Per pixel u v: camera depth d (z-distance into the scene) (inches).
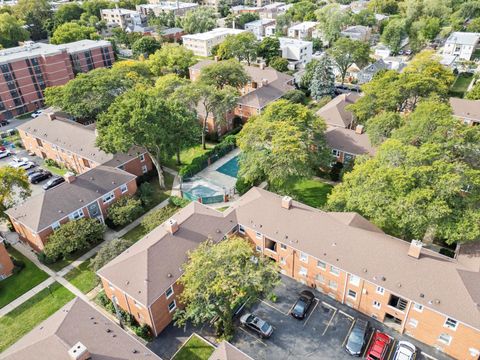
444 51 4948.3
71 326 1171.3
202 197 2226.9
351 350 1342.3
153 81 4126.5
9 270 1782.7
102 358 1073.5
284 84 3545.8
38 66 3818.9
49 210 1870.1
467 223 1435.8
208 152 2669.8
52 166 2790.4
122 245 1692.9
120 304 1517.0
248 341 1412.4
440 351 1348.4
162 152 2319.1
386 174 1563.7
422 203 1486.2
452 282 1299.2
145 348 1176.8
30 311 1584.6
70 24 5383.9
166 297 1437.0
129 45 5959.6
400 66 4229.8
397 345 1368.1
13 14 6382.9
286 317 1505.9
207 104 2778.1
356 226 1565.0
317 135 2194.9
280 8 7800.2
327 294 1600.6
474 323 1202.6
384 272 1391.5
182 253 1530.5
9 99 3673.7
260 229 1683.1
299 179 2034.9
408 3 6067.9
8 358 1075.9
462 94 3735.2
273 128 2042.3
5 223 2143.2
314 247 1544.0
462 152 1686.8
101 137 2199.8
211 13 7155.5
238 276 1235.9
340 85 4062.5
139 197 2273.6
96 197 2025.1
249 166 2092.8
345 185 1800.0
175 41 6225.4
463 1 6437.0
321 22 5905.5
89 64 4534.9
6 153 2925.7
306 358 1342.3
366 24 6097.4
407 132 1877.5
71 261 1854.1
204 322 1498.5
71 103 2989.7
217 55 4520.2
